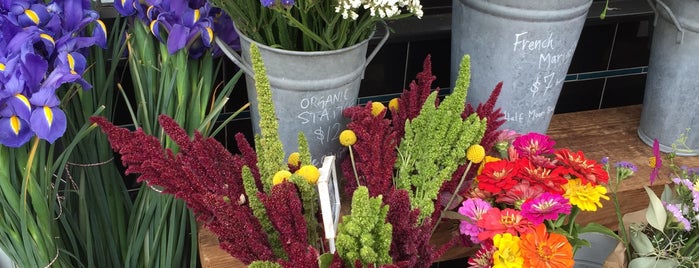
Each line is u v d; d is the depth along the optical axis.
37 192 1.10
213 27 1.17
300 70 1.10
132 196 1.55
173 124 0.91
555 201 1.00
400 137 1.15
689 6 1.32
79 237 1.32
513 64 1.23
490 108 1.12
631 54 1.77
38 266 1.19
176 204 1.25
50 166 1.12
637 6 1.72
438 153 1.04
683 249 1.10
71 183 1.34
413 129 1.09
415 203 1.03
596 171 1.07
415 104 1.16
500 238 0.95
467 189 1.12
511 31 1.19
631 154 1.51
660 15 1.40
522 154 1.14
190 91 1.24
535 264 0.94
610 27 1.70
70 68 1.02
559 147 1.52
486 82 1.29
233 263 1.18
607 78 1.80
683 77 1.40
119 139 0.89
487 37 1.23
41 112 0.98
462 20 1.29
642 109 1.57
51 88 0.99
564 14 1.17
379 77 1.59
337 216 0.98
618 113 1.70
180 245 1.30
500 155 1.21
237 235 0.83
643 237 1.09
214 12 1.20
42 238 1.16
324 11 1.09
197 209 0.87
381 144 1.07
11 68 0.96
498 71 1.25
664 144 1.51
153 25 1.12
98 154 1.26
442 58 1.61
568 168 1.08
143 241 1.29
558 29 1.19
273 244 0.89
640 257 1.09
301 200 0.89
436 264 1.84
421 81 1.20
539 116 1.32
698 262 1.08
